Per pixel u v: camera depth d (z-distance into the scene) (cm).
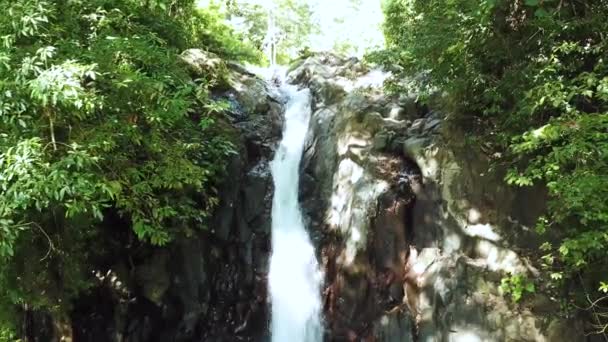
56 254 731
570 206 598
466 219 819
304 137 1112
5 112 509
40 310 780
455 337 769
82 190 520
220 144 913
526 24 718
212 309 920
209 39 1430
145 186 664
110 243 841
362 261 880
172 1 1105
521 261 757
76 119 603
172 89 743
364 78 1225
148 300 852
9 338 697
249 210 970
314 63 1275
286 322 952
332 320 906
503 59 765
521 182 642
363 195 907
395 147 943
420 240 873
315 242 978
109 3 791
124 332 847
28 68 507
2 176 485
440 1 803
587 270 698
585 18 672
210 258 912
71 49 607
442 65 791
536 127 714
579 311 720
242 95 1095
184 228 830
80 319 839
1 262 638
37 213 679
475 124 861
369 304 878
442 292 796
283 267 989
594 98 703
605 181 559
